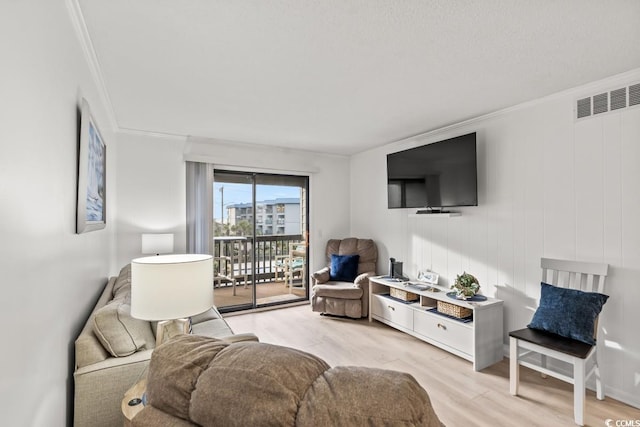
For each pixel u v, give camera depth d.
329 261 5.06
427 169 3.69
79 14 1.62
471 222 3.45
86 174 1.74
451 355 3.13
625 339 2.34
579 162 2.60
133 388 1.43
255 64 2.21
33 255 1.06
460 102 2.93
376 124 3.59
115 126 3.54
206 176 4.23
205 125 3.61
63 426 1.45
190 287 1.43
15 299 0.92
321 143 4.49
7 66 0.86
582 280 2.56
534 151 2.90
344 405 0.64
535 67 2.26
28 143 1.01
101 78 2.39
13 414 0.91
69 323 1.55
